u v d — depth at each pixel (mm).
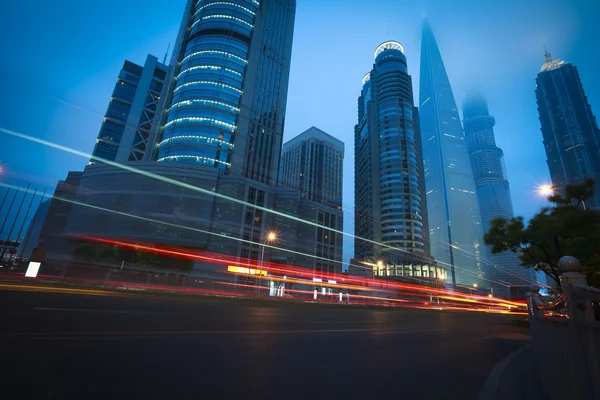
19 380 4180
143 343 6969
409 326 17812
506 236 23000
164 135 79500
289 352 7590
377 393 5039
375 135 135500
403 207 119125
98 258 46812
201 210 63719
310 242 81062
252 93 88625
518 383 6070
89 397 3867
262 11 100562
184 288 35906
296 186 170250
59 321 8438
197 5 98125
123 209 62031
